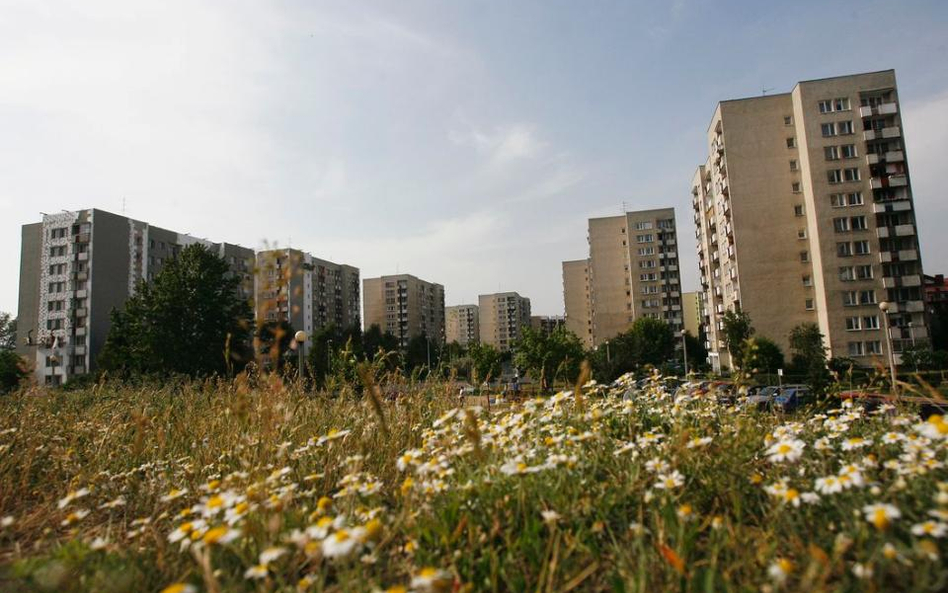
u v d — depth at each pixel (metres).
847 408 3.81
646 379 5.04
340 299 101.31
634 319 76.38
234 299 33.97
